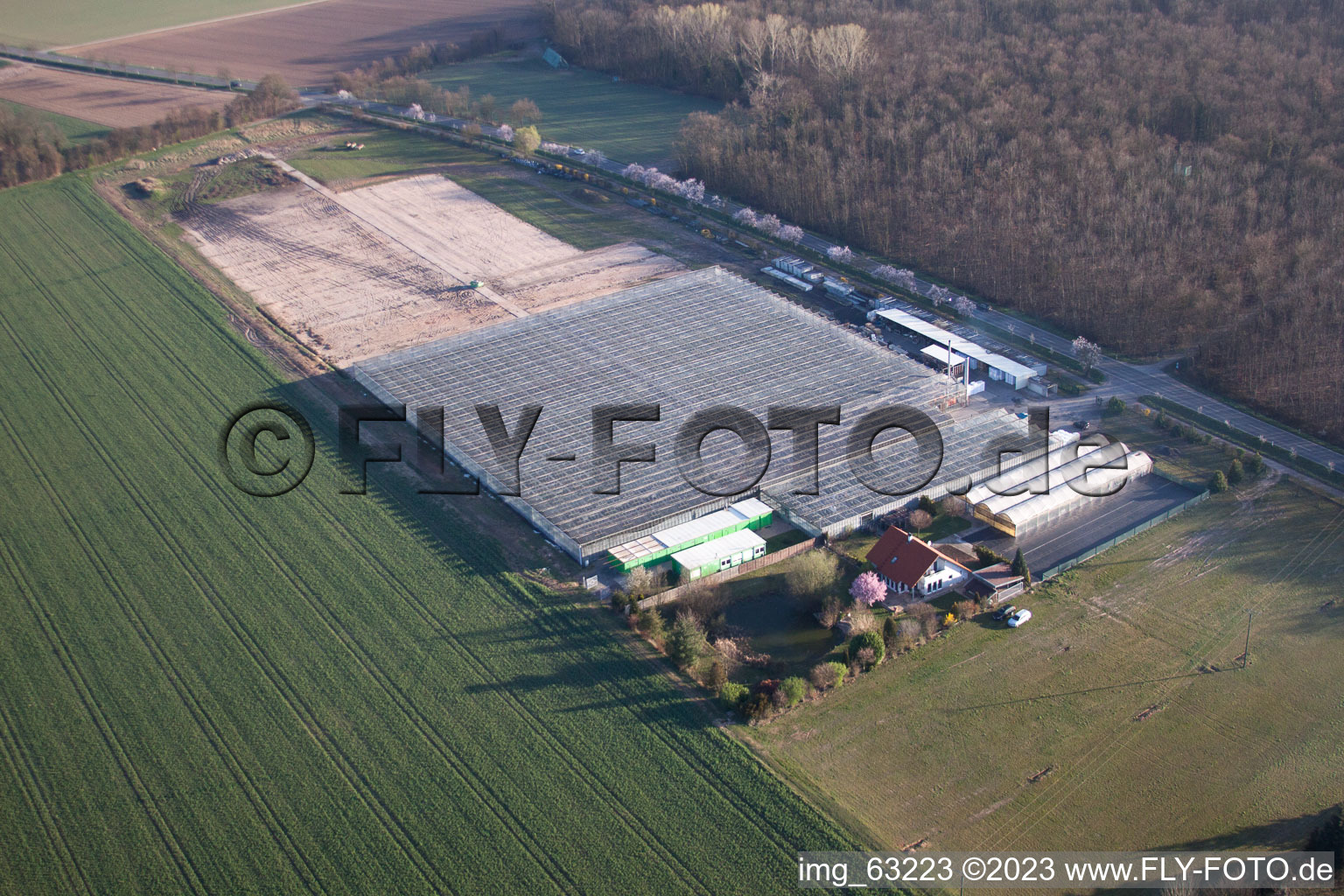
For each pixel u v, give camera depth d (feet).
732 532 407.85
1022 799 296.51
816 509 417.28
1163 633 357.00
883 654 345.72
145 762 313.73
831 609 365.20
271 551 404.98
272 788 303.48
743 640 359.25
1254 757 307.58
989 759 310.24
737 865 276.41
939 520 420.36
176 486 446.19
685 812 292.20
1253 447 458.91
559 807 294.66
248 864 280.92
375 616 370.12
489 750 314.14
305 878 276.41
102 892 275.18
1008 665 345.72
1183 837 283.59
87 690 341.41
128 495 441.27
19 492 445.78
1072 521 417.08
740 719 324.60
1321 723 318.24
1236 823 287.28
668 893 268.82
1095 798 296.10
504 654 351.67
